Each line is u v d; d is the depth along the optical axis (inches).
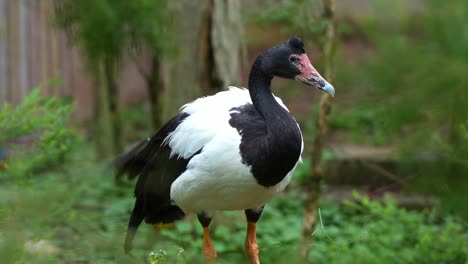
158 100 488.1
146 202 323.0
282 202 463.8
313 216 348.2
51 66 622.8
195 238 398.9
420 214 386.0
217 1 413.4
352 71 168.1
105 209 435.2
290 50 296.7
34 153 371.2
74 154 494.9
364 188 486.9
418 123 165.0
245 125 285.7
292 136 285.0
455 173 180.9
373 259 303.6
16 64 583.2
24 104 356.5
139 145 339.3
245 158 281.4
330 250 319.0
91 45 398.6
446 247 345.1
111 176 490.6
